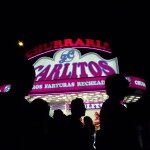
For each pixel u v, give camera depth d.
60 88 9.70
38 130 1.38
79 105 2.71
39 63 11.59
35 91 9.74
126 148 1.53
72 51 11.88
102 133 1.81
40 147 1.37
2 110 1.17
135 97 10.13
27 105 1.35
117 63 11.11
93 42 12.33
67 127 2.57
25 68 1.37
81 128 2.62
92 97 10.91
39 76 10.84
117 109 1.79
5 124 1.13
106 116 1.80
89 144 2.56
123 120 1.67
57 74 10.83
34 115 1.39
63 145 2.36
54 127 2.54
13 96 1.26
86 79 9.70
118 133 1.62
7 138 1.10
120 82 1.97
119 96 1.95
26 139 1.22
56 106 11.61
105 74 10.62
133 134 1.49
